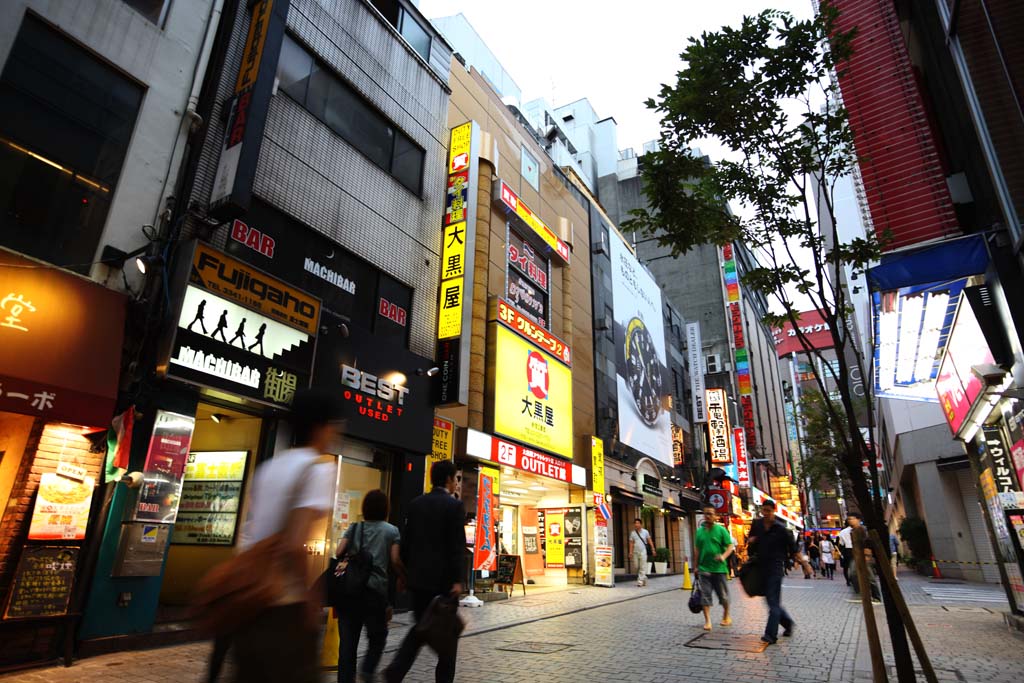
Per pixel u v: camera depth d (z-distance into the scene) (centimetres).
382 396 1070
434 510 418
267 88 838
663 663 590
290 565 232
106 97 716
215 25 859
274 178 939
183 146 788
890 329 882
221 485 896
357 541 446
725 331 4250
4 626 536
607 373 2161
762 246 549
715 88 534
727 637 748
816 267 519
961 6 687
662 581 1961
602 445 1916
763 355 5575
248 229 884
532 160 1936
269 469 251
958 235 736
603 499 1842
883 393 1196
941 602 1176
